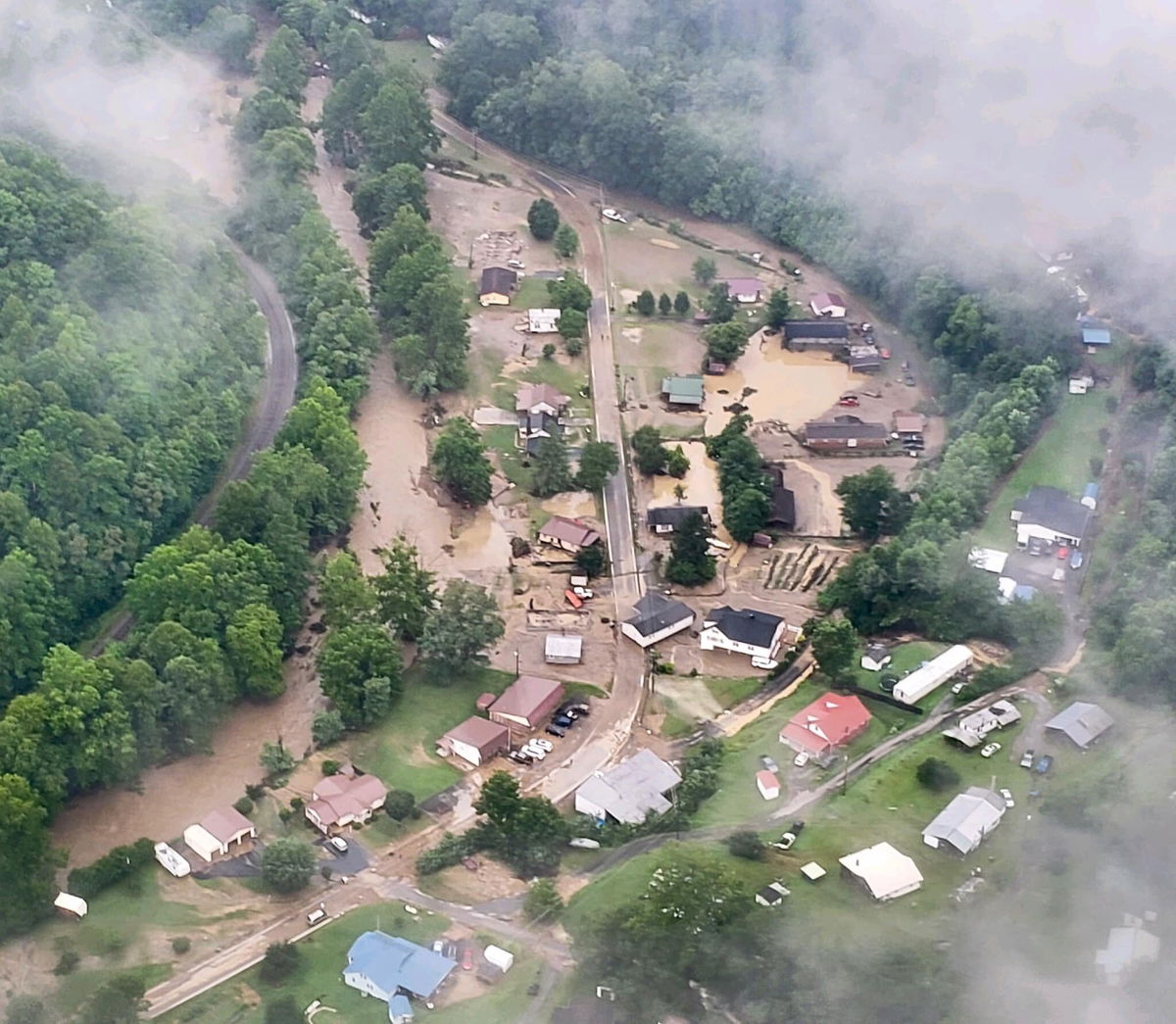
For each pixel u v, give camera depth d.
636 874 110.12
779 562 155.38
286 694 133.62
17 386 143.00
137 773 119.62
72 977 101.00
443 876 112.12
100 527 143.50
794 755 124.31
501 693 134.62
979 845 110.25
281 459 151.12
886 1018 92.38
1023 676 133.00
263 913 108.38
